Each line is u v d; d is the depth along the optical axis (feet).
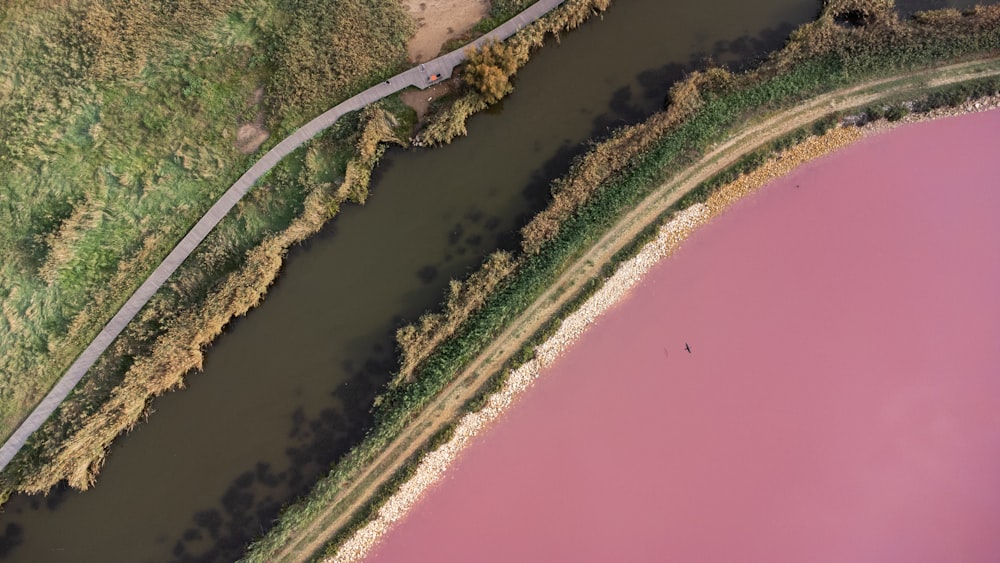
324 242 154.51
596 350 145.89
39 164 154.71
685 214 152.15
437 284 151.43
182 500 140.97
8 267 149.38
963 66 158.81
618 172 153.79
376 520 137.08
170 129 156.97
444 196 157.38
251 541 137.39
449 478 139.64
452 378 143.54
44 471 136.26
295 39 159.63
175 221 152.25
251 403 146.20
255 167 155.12
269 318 150.92
